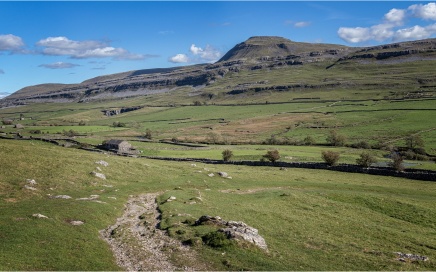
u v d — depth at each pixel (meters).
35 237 33.28
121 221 45.22
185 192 65.44
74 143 166.62
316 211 57.53
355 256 35.78
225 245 34.34
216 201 61.12
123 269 29.92
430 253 40.16
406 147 149.25
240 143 186.12
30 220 37.53
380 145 157.62
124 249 34.59
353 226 49.72
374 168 101.19
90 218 42.75
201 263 31.36
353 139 178.62
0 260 27.39
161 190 69.56
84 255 31.09
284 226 47.06
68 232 36.16
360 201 66.50
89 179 65.69
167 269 30.16
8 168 59.53
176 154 138.62
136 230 41.34
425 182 88.56
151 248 35.09
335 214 56.81
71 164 70.81
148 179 77.12
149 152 143.50
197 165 105.56
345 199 67.69
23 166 62.31
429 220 56.12
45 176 60.59
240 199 65.38
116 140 151.88
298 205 60.94
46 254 30.00
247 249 34.16
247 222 47.19
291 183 85.56
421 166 106.56
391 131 187.50
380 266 33.12
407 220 56.91
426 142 156.25
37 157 69.50
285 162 114.12
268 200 63.44
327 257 35.12
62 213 42.16
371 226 50.25
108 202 52.50
